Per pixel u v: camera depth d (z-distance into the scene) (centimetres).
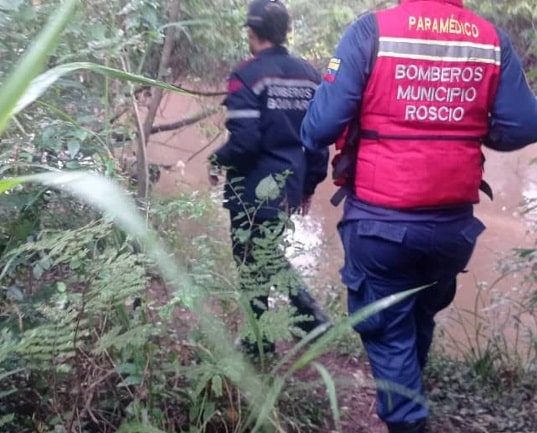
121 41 321
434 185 309
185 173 546
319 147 320
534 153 1102
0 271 261
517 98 319
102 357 261
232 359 187
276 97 407
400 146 308
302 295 388
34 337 219
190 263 284
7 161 259
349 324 215
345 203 329
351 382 283
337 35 659
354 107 310
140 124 380
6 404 262
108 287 224
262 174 403
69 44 303
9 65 278
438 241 315
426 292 342
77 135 274
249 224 366
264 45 416
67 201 277
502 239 814
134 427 219
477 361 432
